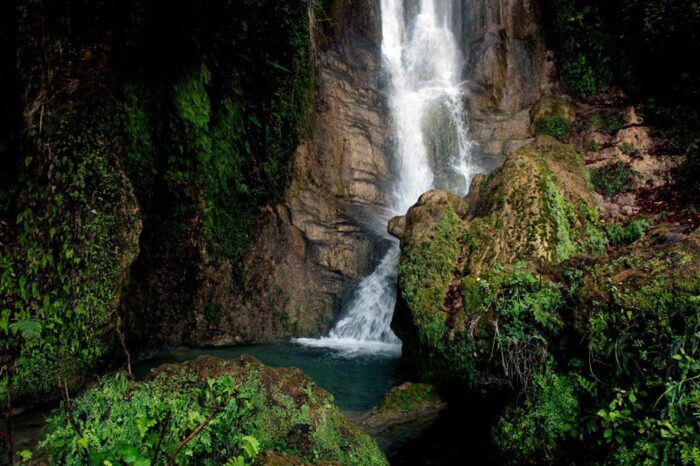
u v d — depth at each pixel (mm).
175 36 7027
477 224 6246
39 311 5277
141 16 6168
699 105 8789
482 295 5316
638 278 4039
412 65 13969
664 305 3711
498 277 5336
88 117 5844
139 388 3852
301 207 9820
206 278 8398
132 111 6605
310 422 3947
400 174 12195
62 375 5402
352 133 11250
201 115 7703
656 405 3453
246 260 8984
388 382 6438
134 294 7156
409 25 14805
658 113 9297
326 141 10844
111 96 6215
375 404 5758
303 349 8000
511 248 5766
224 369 4188
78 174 5656
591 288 4305
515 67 12617
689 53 8789
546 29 12367
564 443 4039
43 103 5309
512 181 6391
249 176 9109
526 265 5355
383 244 9508
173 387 3932
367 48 12906
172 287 8039
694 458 3062
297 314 8914
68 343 5520
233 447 3381
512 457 4332
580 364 4223
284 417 3855
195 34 7223
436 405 5523
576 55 11180
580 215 6480
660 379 3506
